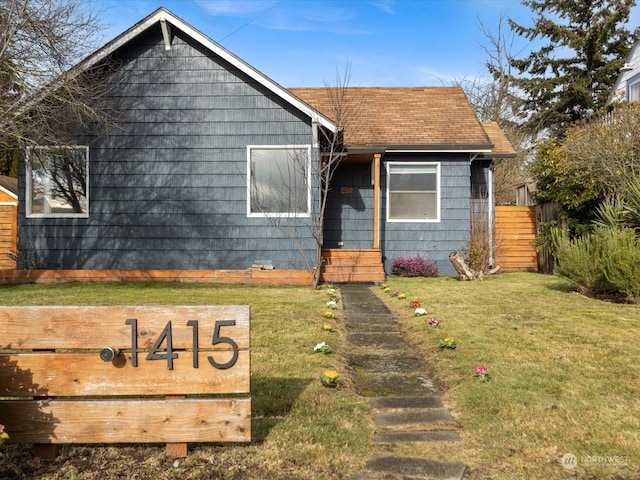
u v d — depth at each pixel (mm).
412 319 6926
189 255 11109
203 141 11086
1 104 10188
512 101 30031
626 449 3178
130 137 11070
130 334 3111
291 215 11125
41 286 9898
